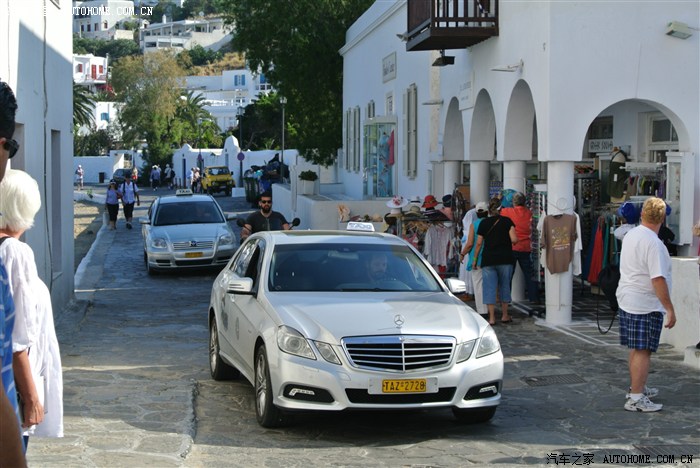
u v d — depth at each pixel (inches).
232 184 3597.4
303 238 542.0
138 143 5329.7
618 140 965.8
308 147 2308.1
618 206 849.5
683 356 633.6
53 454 391.2
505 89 857.5
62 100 911.7
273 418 451.8
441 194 1197.7
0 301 181.3
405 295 496.4
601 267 842.8
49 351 269.1
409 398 430.9
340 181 2249.0
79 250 1707.7
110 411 478.6
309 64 2155.5
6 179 258.4
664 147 884.6
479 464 403.2
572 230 763.4
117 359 655.1
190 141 5408.5
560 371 601.0
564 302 772.0
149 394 524.1
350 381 424.5
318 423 474.3
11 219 256.5
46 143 804.6
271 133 5022.1
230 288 504.4
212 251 1263.5
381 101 1600.6
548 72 742.5
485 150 999.6
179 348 708.0
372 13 1663.4
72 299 978.1
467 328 453.4
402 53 1408.7
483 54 932.0
